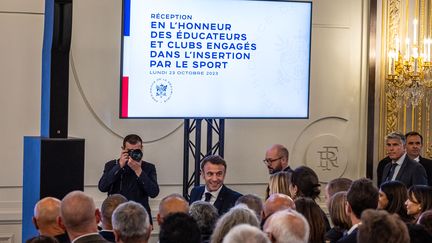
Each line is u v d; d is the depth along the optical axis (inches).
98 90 287.0
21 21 280.4
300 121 307.3
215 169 223.1
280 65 280.5
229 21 275.1
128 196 259.1
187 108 273.4
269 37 278.8
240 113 278.1
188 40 272.1
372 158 309.7
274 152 253.8
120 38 287.1
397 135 273.0
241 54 276.8
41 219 160.6
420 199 180.1
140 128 292.2
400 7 309.0
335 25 308.2
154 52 269.6
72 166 210.7
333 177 310.7
